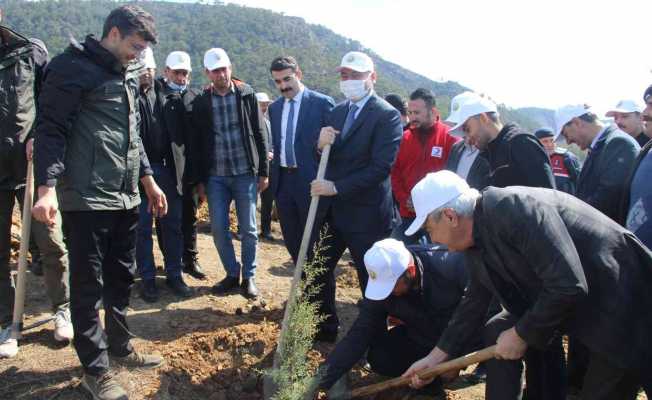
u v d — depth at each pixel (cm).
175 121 484
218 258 616
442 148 513
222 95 479
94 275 302
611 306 244
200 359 386
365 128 392
